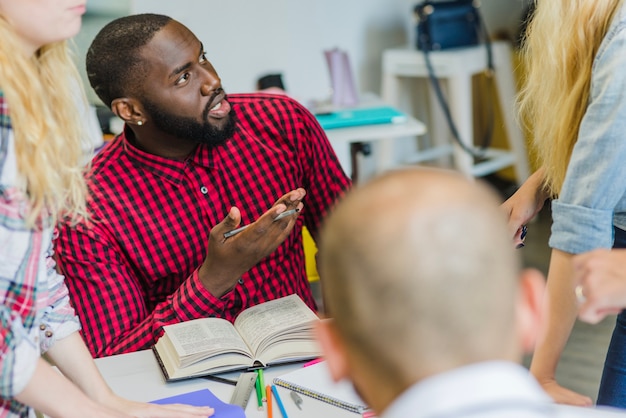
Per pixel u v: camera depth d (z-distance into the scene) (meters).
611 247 1.47
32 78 1.08
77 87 1.32
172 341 1.50
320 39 3.91
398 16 4.38
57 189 1.14
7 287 1.08
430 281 0.67
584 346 2.99
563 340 1.47
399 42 4.41
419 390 0.68
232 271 1.62
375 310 0.68
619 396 1.60
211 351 1.46
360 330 0.69
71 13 1.10
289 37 3.50
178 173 1.78
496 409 0.67
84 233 1.71
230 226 1.58
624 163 1.35
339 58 3.46
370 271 0.68
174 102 1.69
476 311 0.67
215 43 3.24
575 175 1.40
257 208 1.84
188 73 1.70
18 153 1.07
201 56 1.73
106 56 1.70
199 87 1.70
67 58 1.25
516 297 0.70
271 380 1.43
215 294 1.65
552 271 1.46
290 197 1.59
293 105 1.91
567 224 1.41
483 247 0.68
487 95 4.61
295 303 1.63
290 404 1.34
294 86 3.79
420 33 4.05
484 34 4.15
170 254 1.78
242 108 1.89
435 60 4.03
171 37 1.68
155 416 1.28
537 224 4.17
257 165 1.85
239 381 1.42
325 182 1.92
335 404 1.33
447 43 4.07
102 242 1.72
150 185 1.77
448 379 0.68
